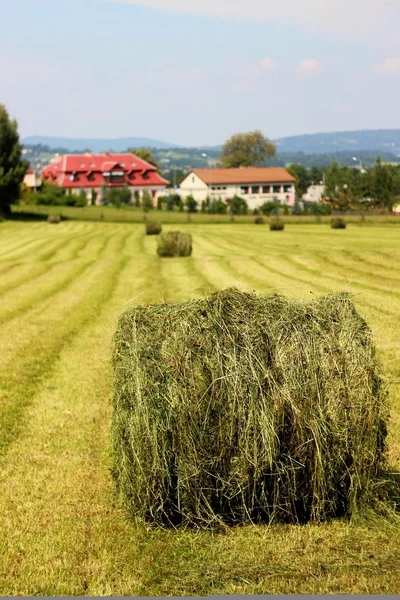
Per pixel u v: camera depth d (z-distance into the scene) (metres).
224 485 5.98
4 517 6.52
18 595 5.25
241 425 5.89
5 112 72.44
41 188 104.50
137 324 6.27
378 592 5.12
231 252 32.03
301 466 5.97
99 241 40.72
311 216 69.81
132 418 6.00
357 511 6.08
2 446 8.40
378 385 6.12
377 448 6.15
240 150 156.38
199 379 5.91
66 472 7.54
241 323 6.09
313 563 5.50
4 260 31.09
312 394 5.92
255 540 5.87
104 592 5.25
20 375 11.65
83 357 12.84
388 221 58.28
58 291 21.55
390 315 15.46
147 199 97.94
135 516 6.22
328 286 20.55
